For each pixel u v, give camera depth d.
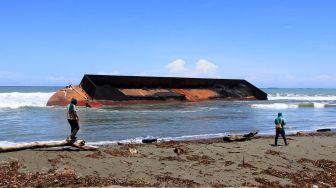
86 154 13.15
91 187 9.62
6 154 12.20
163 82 52.62
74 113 13.65
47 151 13.05
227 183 11.23
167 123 27.73
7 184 9.35
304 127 27.62
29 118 29.95
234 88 61.88
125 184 10.29
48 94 62.66
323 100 71.81
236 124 28.14
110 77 46.50
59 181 9.88
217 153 14.97
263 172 12.66
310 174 12.89
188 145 16.62
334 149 17.25
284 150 16.31
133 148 15.01
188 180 11.21
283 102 58.50
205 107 44.09
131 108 40.62
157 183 10.69
